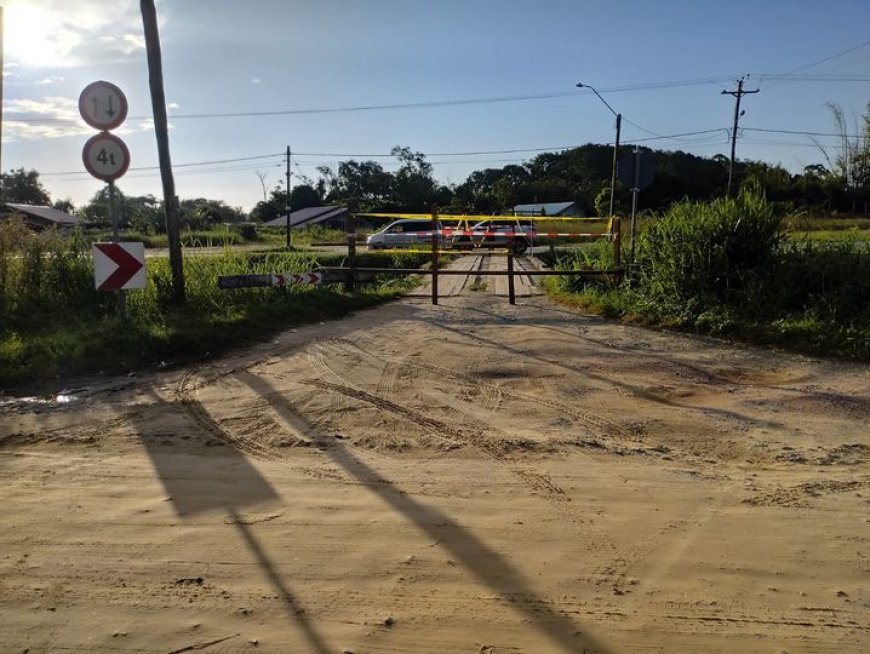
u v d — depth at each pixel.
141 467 4.71
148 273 11.23
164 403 6.26
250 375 7.36
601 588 3.19
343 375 7.37
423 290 16.53
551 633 2.86
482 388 6.82
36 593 3.16
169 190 10.52
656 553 3.51
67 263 10.84
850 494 4.25
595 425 5.65
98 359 7.57
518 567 3.37
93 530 3.77
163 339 8.20
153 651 2.74
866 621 2.94
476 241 26.55
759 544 3.60
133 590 3.18
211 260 12.70
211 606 3.05
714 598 3.11
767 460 4.86
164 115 10.35
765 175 59.72
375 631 2.87
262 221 87.81
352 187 99.38
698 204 11.83
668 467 4.72
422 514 3.96
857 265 9.76
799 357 8.05
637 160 13.00
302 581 3.25
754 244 10.48
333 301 12.63
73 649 2.76
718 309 9.91
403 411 6.03
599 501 4.14
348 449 5.07
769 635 2.85
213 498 4.19
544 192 86.88
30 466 4.74
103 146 8.73
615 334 9.73
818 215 41.41
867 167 62.06
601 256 14.64
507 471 4.64
